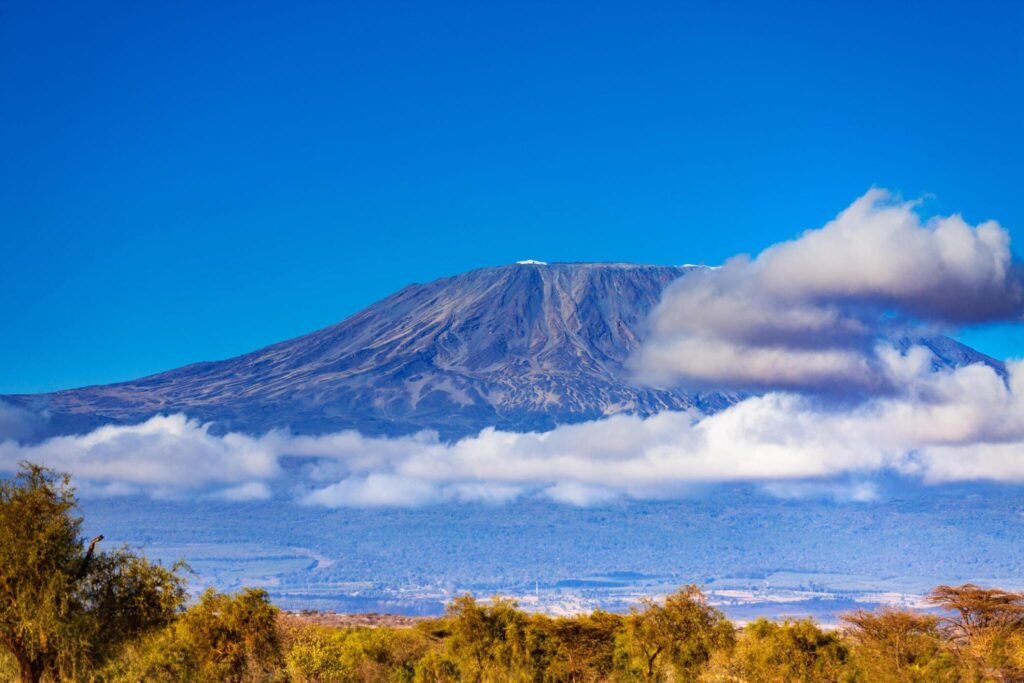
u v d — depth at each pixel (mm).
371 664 92188
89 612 54000
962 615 89375
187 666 73562
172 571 56875
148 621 55562
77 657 53281
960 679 84125
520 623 86312
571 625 86688
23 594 52188
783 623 93062
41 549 52406
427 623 111938
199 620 79375
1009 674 84375
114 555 55906
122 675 56219
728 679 87938
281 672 85125
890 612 89812
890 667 85875
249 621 81125
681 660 86062
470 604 86000
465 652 84562
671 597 88688
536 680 84125
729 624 89125
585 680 85438
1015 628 87438
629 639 86938
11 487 54062
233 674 79375
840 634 95875
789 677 86688
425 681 86438
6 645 52938
